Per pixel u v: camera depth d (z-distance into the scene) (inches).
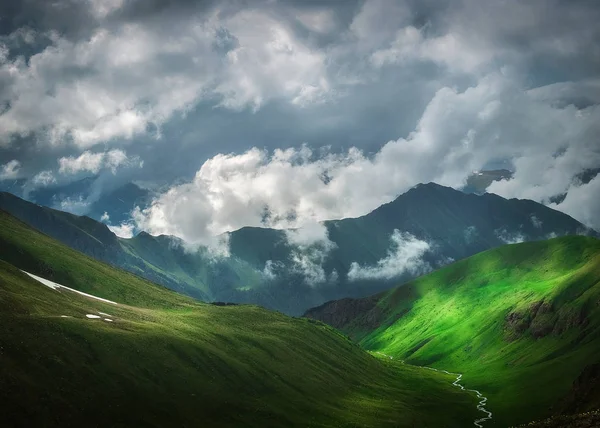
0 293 5344.5
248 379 6033.5
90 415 4242.1
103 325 5556.1
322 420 5836.6
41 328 4852.4
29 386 4160.9
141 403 4648.1
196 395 5182.1
